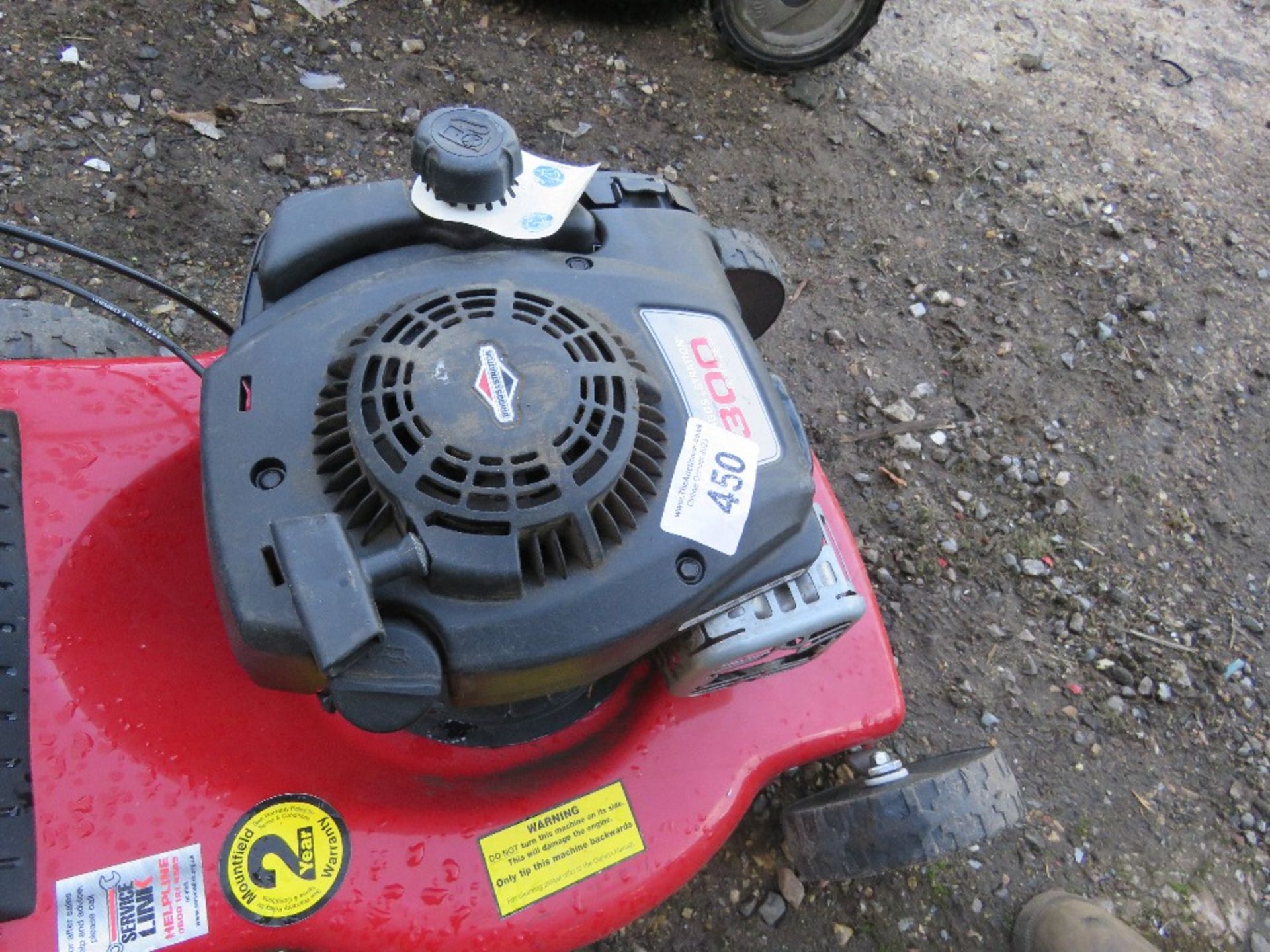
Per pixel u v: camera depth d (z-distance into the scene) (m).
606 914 1.18
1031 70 2.97
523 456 0.91
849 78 2.77
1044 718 1.91
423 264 1.08
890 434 2.16
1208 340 2.47
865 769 1.47
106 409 1.25
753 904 1.63
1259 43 3.28
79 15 2.25
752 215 2.42
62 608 1.12
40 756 1.05
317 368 0.99
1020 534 2.09
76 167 2.07
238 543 0.91
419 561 0.87
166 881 1.04
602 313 1.06
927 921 1.67
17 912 0.98
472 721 1.26
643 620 0.95
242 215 2.11
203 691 1.16
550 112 2.48
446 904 1.12
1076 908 1.64
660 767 1.26
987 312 2.39
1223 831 1.85
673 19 2.78
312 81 2.35
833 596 1.10
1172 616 2.05
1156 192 2.74
